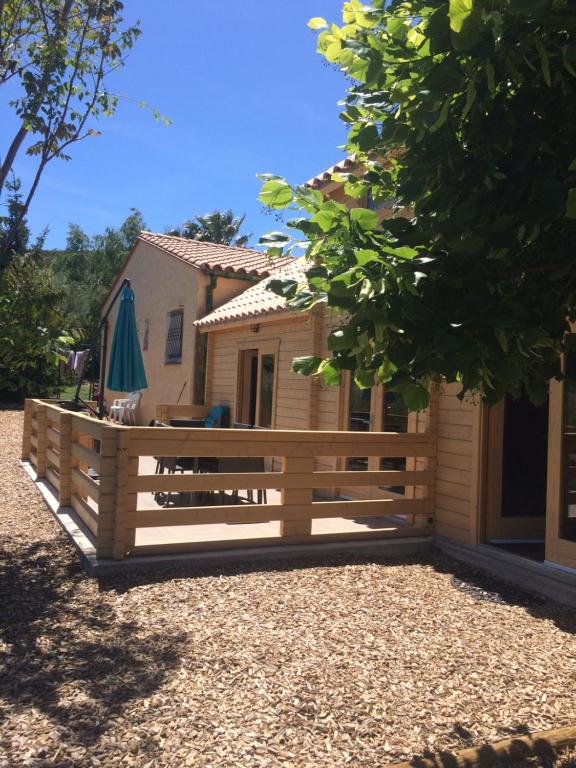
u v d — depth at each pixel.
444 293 2.52
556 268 2.77
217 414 13.87
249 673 3.98
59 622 4.77
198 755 3.13
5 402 28.14
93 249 50.50
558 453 6.05
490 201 2.70
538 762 3.20
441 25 2.57
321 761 3.12
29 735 3.26
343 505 7.17
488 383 2.51
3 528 7.61
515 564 6.35
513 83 2.78
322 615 5.04
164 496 9.34
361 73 3.02
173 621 4.81
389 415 8.84
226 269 15.46
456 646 4.57
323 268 2.66
